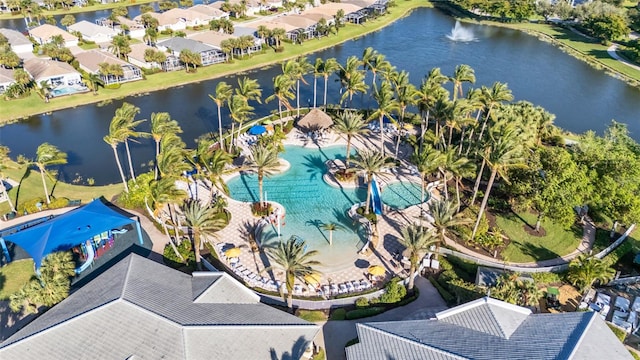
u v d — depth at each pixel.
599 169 68.69
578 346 39.31
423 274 59.56
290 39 167.12
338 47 169.00
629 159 68.19
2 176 76.44
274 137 91.19
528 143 74.38
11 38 147.00
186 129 101.56
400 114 97.19
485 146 65.56
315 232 67.62
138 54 139.50
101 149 93.56
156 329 41.72
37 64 125.81
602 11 189.75
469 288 53.69
